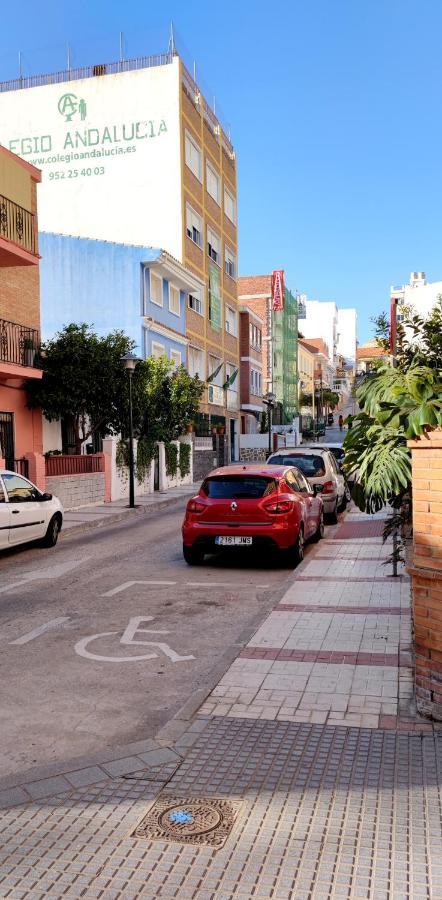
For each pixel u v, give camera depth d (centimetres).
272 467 1087
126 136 3434
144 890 280
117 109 3438
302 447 1661
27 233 1891
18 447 1873
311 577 887
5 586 915
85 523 1532
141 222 3438
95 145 3466
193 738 414
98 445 2373
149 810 337
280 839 311
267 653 571
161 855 302
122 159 3441
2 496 1123
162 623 707
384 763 377
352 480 518
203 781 363
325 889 278
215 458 3656
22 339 1859
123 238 3453
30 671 561
